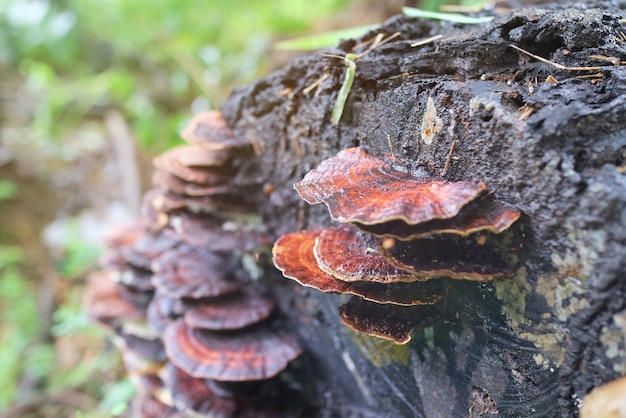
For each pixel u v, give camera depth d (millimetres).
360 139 210
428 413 208
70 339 455
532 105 162
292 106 230
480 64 183
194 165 255
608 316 149
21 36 817
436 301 175
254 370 234
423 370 202
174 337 252
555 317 160
